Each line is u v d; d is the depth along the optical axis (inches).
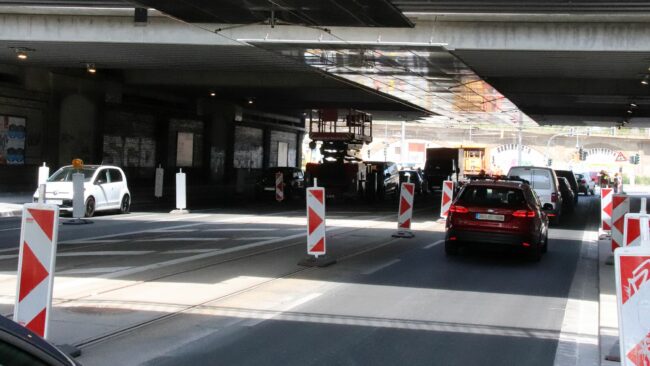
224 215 874.1
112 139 1375.5
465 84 1115.9
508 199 521.7
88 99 1242.6
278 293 366.6
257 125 1946.4
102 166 853.8
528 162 3587.6
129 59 997.2
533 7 627.8
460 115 1804.9
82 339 263.3
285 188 1291.8
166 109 1528.1
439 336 285.6
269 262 473.4
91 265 441.1
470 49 780.6
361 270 455.2
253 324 297.1
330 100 1496.1
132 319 298.2
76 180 717.3
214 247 542.6
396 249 572.7
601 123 1942.7
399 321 310.7
